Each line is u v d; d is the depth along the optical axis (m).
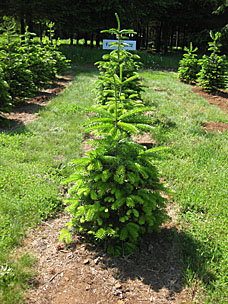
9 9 18.72
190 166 5.08
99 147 3.11
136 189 3.18
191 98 10.26
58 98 9.34
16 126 6.85
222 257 3.03
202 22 25.36
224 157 5.43
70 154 5.38
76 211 3.23
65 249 3.16
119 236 3.12
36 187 4.16
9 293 2.54
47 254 3.08
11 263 2.86
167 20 25.53
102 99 6.31
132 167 2.95
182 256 3.03
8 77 8.26
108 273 2.85
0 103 6.75
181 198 4.13
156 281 2.77
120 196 2.95
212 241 3.31
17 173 4.49
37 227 3.51
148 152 3.19
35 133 6.30
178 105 9.12
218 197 4.15
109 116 3.14
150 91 10.88
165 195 4.26
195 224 3.57
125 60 6.29
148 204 3.06
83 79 13.10
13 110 8.19
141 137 6.51
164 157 5.36
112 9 21.39
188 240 3.29
